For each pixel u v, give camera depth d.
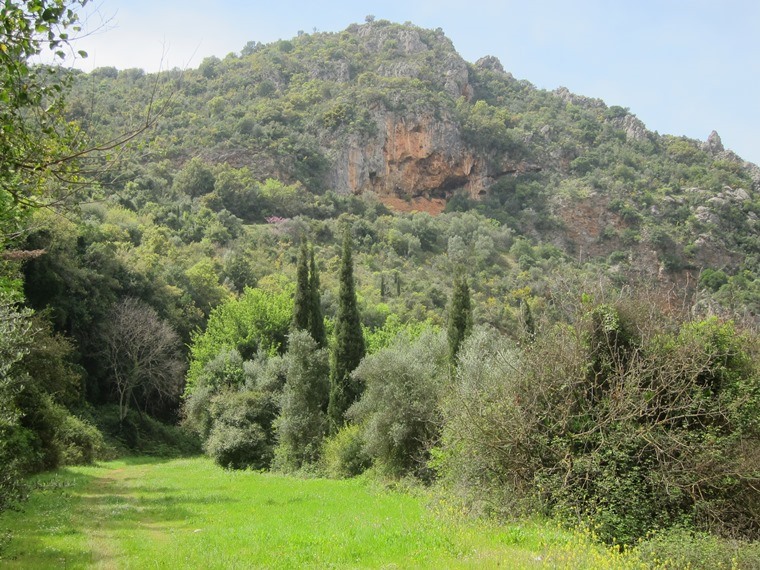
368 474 22.16
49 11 7.07
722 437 11.53
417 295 69.19
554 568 8.36
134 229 61.12
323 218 95.69
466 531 11.10
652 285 14.81
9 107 7.54
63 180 8.12
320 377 29.09
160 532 12.55
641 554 9.37
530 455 12.76
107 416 43.16
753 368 12.62
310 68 136.25
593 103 148.88
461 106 133.75
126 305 46.47
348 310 27.61
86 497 18.53
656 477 11.34
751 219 88.38
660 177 106.94
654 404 12.20
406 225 95.31
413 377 21.05
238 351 40.81
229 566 8.85
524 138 128.75
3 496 11.51
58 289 39.03
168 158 92.19
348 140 114.00
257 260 72.06
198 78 123.06
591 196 104.19
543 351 13.14
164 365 47.00
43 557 9.80
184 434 47.56
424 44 154.88
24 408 23.02
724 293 31.58
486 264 86.25
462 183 126.62
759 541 10.07
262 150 101.81
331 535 11.13
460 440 14.34
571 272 15.59
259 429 31.44
